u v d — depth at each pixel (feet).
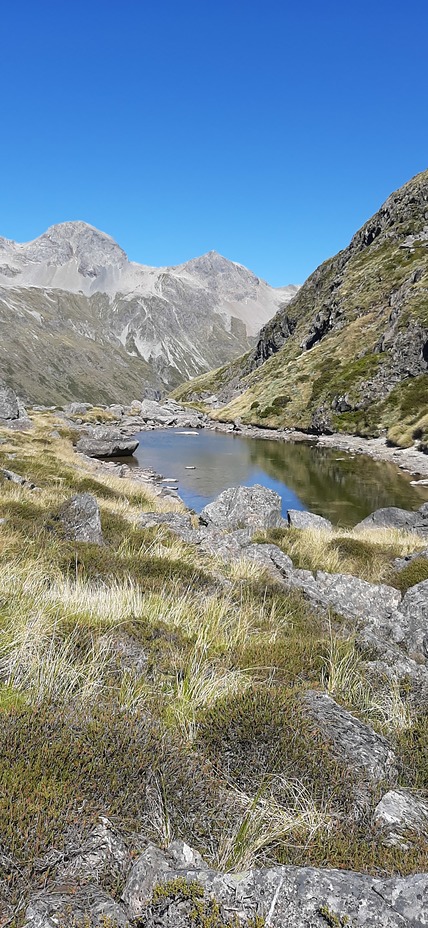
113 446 160.45
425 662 26.35
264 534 53.57
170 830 11.19
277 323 413.18
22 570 27.14
